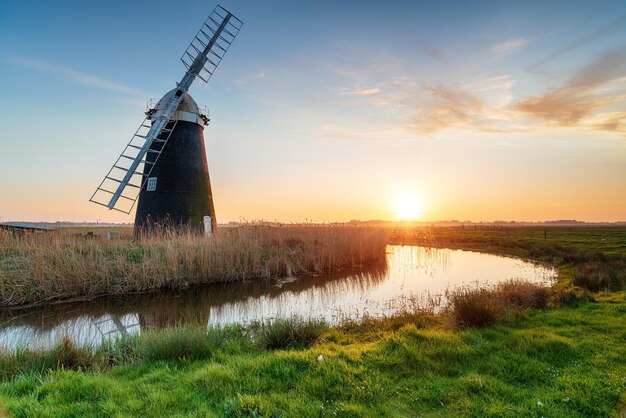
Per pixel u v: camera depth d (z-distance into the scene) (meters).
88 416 3.96
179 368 5.55
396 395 4.50
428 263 22.98
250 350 6.59
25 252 14.08
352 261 21.00
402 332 6.79
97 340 8.88
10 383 4.77
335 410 4.04
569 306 9.20
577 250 21.72
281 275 17.59
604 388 4.48
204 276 15.35
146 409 4.06
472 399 4.36
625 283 11.64
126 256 14.95
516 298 9.42
